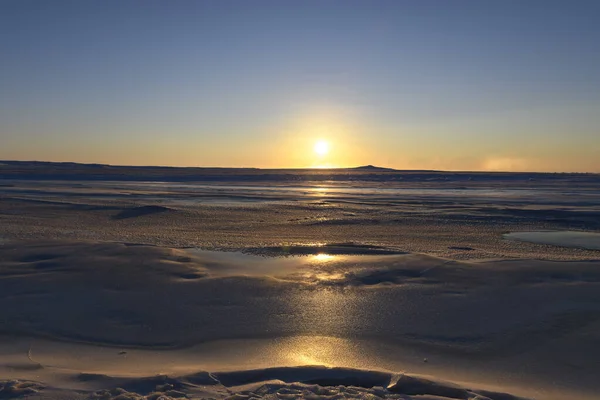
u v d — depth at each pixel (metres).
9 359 6.86
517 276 11.34
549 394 6.12
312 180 87.31
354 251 14.67
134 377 6.13
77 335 7.93
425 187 61.81
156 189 48.25
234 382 6.30
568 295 9.96
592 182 85.50
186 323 8.45
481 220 23.58
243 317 8.74
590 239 17.94
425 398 5.81
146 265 12.20
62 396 5.59
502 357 7.24
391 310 9.14
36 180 70.56
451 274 11.55
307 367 6.57
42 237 16.75
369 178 100.62
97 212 25.33
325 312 9.01
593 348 7.49
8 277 11.11
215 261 13.09
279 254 14.27
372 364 6.98
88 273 11.45
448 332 8.12
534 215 25.80
